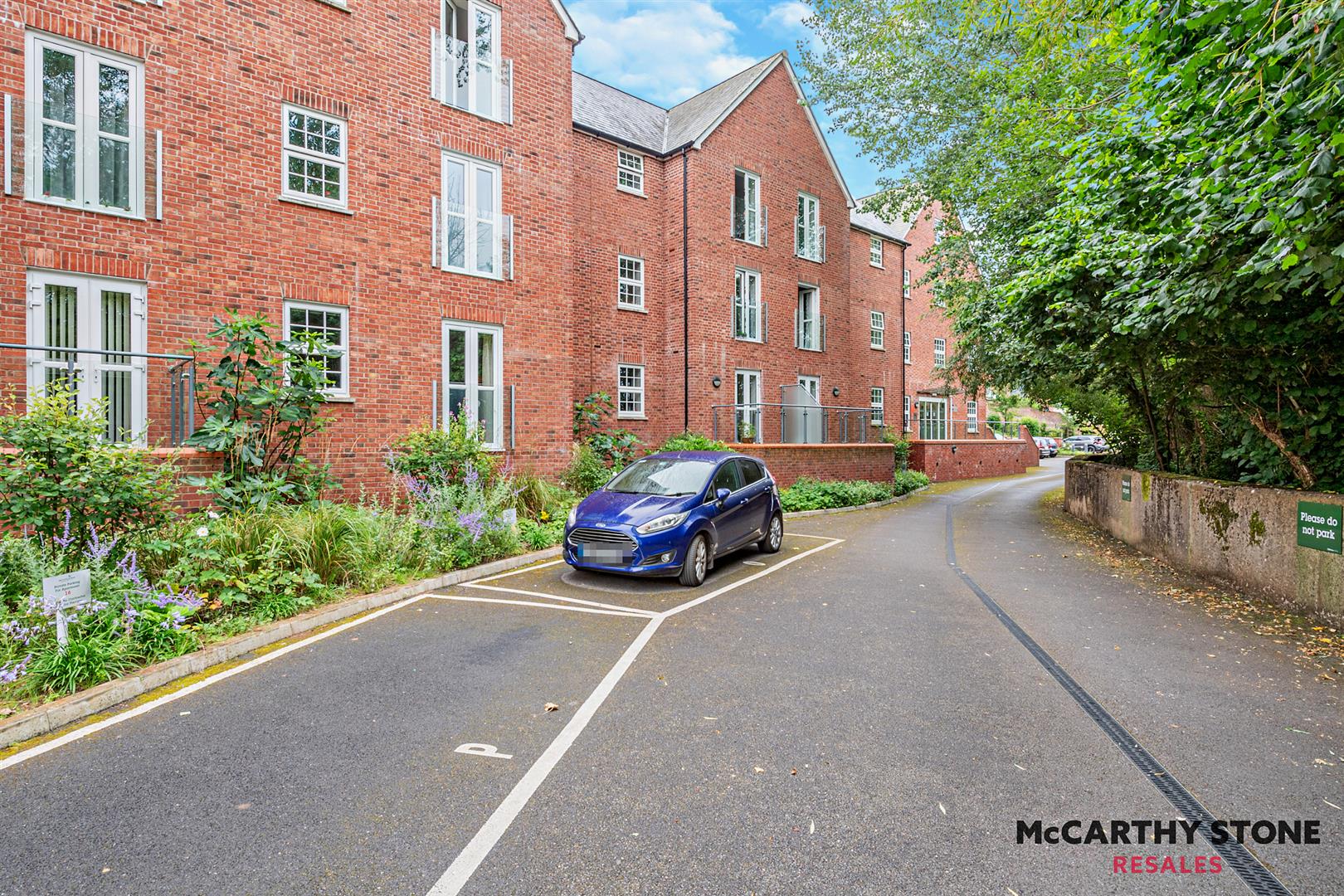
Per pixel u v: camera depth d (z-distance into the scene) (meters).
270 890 2.60
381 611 6.62
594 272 16.02
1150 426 11.76
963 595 7.52
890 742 3.89
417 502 9.45
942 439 28.25
